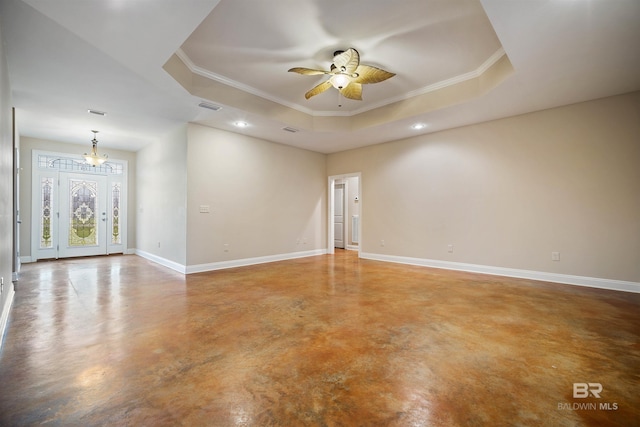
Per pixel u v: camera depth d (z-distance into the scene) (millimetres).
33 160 6145
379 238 6445
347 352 2174
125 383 1781
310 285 4164
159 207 5977
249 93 4457
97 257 6746
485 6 2217
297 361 2047
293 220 6762
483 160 4938
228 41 3223
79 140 6273
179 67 3498
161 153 5918
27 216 6074
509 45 2713
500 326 2646
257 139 6008
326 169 7633
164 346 2271
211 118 4777
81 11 2172
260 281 4418
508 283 4234
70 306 3232
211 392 1691
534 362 2020
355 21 2871
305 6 2650
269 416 1492
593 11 2236
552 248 4297
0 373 1884
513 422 1443
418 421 1455
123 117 4746
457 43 3273
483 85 3805
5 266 2863
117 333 2518
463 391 1697
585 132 4035
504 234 4730
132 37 2537
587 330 2549
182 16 2260
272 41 3223
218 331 2559
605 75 3291
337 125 5512
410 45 3303
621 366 1958
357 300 3441
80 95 3861
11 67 3123
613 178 3852
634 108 3717
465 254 5156
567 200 4176
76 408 1548
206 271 5164
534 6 2193
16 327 2645
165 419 1468
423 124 5066
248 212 5852
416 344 2297
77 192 6734
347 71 3289
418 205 5785
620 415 1487
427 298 3514
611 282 3859
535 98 3936
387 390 1711
